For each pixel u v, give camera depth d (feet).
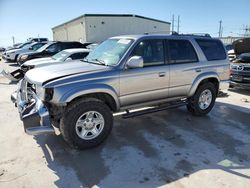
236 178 10.48
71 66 14.11
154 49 15.14
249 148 13.38
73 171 11.02
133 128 16.21
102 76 12.96
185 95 17.19
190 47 17.06
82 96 12.94
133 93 14.29
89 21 92.38
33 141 13.96
